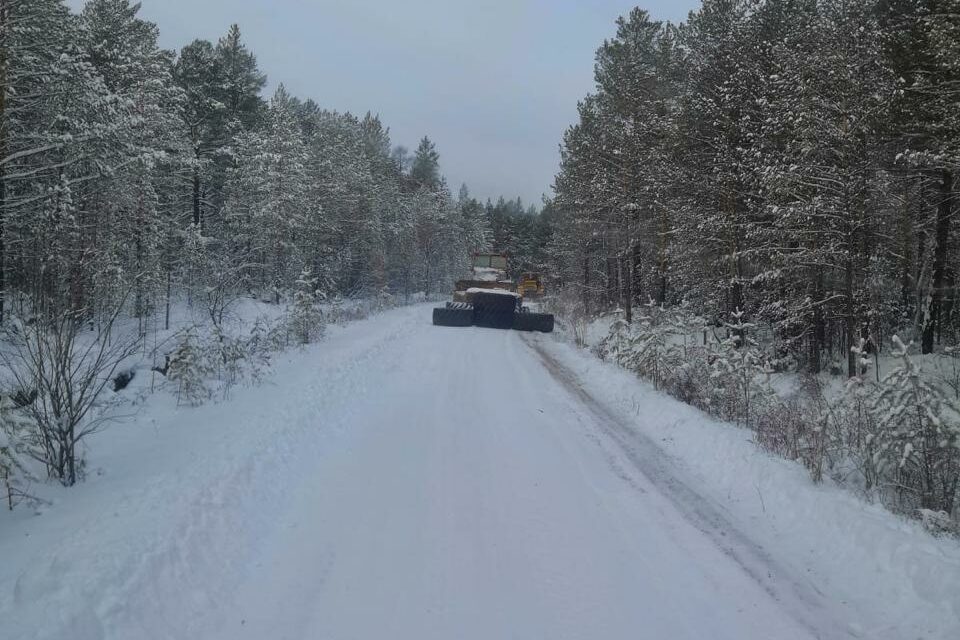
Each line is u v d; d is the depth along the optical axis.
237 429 7.37
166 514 4.79
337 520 5.30
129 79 20.47
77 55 15.72
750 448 7.21
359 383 10.99
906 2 14.77
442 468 6.78
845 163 13.88
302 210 29.41
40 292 6.80
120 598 3.62
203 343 10.70
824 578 4.49
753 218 17.88
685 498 6.11
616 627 3.79
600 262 37.50
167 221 22.58
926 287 17.47
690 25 19.61
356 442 7.70
